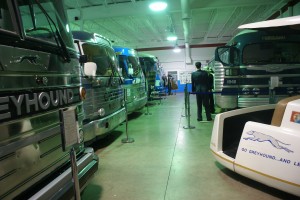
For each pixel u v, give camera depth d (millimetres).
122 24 12977
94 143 5113
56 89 2021
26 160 1682
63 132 1769
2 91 1476
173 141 5066
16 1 1689
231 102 6797
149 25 13406
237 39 6828
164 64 21375
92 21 11945
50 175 2018
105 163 3920
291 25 2744
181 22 13586
